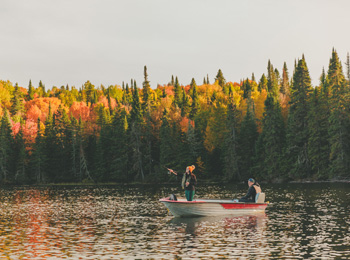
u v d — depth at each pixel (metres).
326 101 75.50
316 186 57.31
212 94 164.88
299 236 17.08
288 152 75.38
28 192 57.19
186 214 23.84
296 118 77.19
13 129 111.19
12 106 143.12
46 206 33.03
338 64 86.00
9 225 21.42
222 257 13.48
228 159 84.62
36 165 95.56
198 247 15.08
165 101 143.38
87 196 46.12
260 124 95.06
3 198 43.88
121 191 56.81
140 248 15.02
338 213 24.81
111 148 93.81
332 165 69.81
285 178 76.00
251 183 25.62
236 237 17.02
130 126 98.38
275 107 80.94
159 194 48.47
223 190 55.50
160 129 91.81
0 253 14.45
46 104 166.75
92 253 14.30
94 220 23.20
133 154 93.38
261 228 19.34
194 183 24.09
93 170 97.06
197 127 100.69
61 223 22.05
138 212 27.31
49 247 15.40
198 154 93.75
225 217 23.59
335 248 14.66
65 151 99.69
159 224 21.11
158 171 90.62
